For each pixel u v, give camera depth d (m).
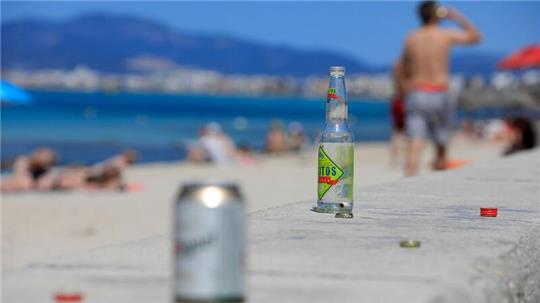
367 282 3.86
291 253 4.45
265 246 4.64
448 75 13.51
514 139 20.09
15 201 14.92
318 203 5.94
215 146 26.22
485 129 43.25
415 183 8.48
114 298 3.56
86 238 11.03
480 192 7.70
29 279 3.85
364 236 4.99
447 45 13.39
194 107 131.00
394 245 4.71
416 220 5.70
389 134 63.09
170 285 3.77
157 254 4.36
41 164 18.05
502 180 8.91
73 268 4.05
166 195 15.88
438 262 4.28
